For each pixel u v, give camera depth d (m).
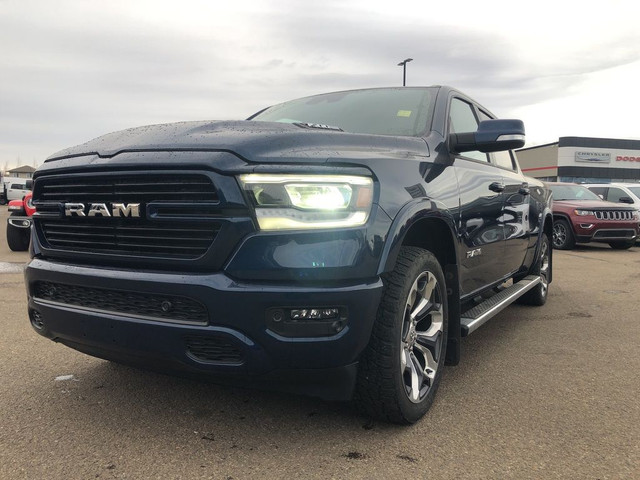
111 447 2.52
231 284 2.23
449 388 3.37
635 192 13.84
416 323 2.83
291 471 2.31
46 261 2.79
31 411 2.92
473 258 3.58
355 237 2.30
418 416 2.79
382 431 2.71
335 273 2.25
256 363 2.27
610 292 6.84
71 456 2.43
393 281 2.58
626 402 3.15
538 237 5.57
